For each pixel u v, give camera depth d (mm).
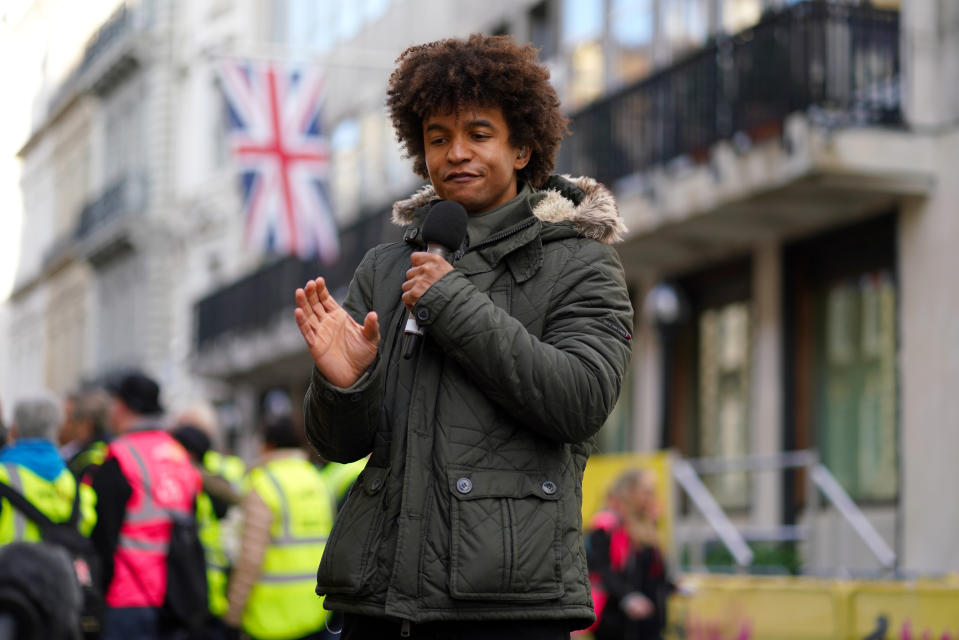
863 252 23703
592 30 31141
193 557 13898
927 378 21766
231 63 31031
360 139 43969
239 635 14602
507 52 6309
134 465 13688
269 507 14273
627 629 15875
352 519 5984
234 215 55969
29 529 12008
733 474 25750
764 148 22469
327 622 6766
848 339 23969
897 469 22266
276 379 48531
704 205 24016
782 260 25281
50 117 85125
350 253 39062
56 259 81750
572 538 5918
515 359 5746
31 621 4945
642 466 19844
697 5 27156
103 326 73250
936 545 21312
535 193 6355
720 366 27141
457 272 5883
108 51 71188
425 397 5953
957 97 21703
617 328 6082
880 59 22297
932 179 21891
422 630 5875
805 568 20750
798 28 22359
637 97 26156
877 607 15234
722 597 17703
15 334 97562
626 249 27234
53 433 12359
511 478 5844
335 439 6031
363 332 6004
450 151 6250
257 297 44781
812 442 24609
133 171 67438
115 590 13531
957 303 21344
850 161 21500
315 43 48688
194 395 58531
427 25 39531
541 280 6121
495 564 5715
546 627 5875
